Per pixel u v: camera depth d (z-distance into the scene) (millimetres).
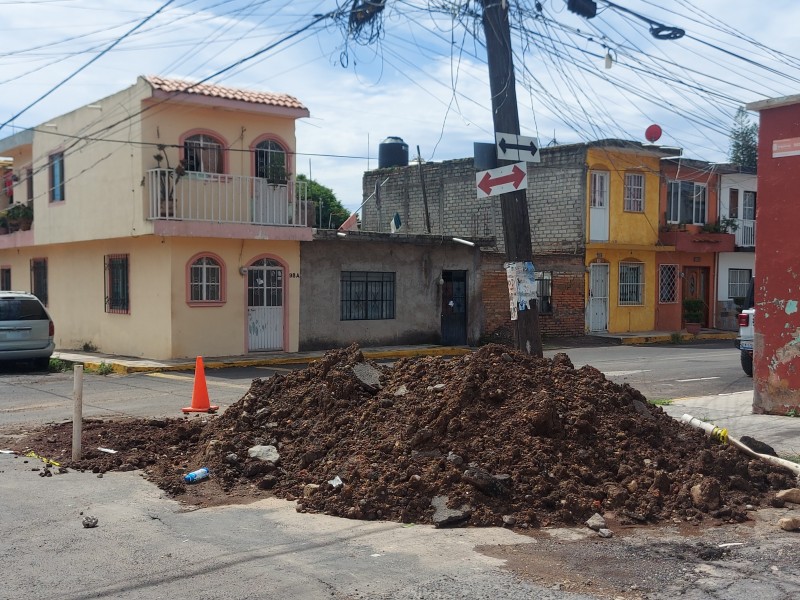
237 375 16375
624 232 27875
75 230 20891
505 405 7180
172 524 5980
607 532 5695
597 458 6746
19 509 6355
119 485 7098
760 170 10625
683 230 29141
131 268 19500
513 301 10570
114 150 19000
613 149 27078
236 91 19156
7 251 26469
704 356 21125
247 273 19453
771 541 5629
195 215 18344
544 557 5242
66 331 22641
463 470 6402
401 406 7555
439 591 4648
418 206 32094
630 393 7918
